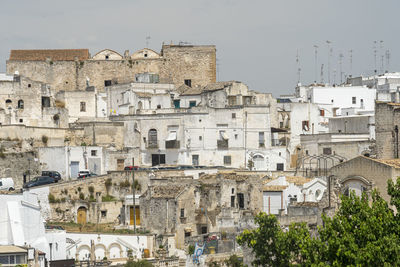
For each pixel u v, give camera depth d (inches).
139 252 4776.1
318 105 7263.8
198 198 5226.4
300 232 3671.3
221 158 6314.0
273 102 7042.3
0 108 6392.7
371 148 5629.9
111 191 5502.0
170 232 5032.0
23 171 5723.4
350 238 3230.8
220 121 6348.4
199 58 7588.6
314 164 6181.1
